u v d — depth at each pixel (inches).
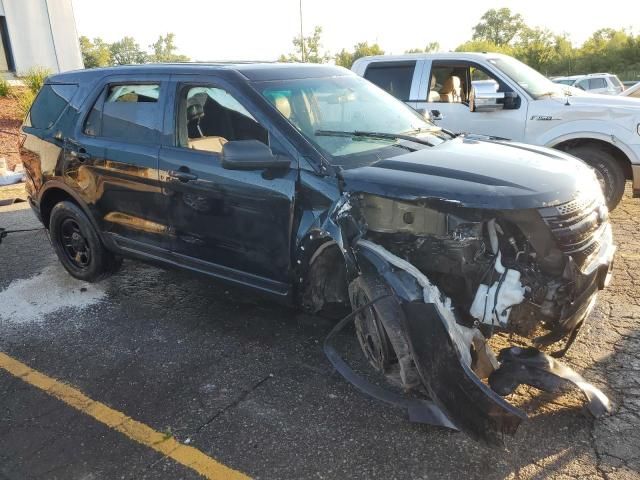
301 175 129.0
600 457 104.0
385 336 117.1
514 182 109.6
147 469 107.9
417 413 113.4
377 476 103.1
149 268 215.0
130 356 150.1
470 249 111.4
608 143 249.8
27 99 583.5
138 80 166.7
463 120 279.0
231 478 104.5
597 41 2285.9
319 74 164.1
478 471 102.9
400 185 113.5
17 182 387.9
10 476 107.7
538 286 107.8
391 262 112.3
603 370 130.6
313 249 129.2
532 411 117.5
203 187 145.6
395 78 299.6
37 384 138.6
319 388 131.8
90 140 176.1
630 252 207.3
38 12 709.3
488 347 111.7
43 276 210.8
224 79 146.6
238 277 148.6
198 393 131.8
